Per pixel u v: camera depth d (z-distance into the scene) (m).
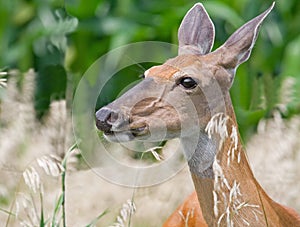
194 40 9.20
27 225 8.96
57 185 11.55
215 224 8.75
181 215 9.29
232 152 8.53
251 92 16.19
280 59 17.91
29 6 18.75
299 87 15.09
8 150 12.82
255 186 8.80
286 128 13.30
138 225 11.29
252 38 8.85
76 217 11.13
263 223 8.74
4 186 11.99
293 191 12.30
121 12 17.91
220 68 8.70
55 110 12.95
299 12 18.45
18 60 18.16
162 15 17.70
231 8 17.98
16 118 13.84
